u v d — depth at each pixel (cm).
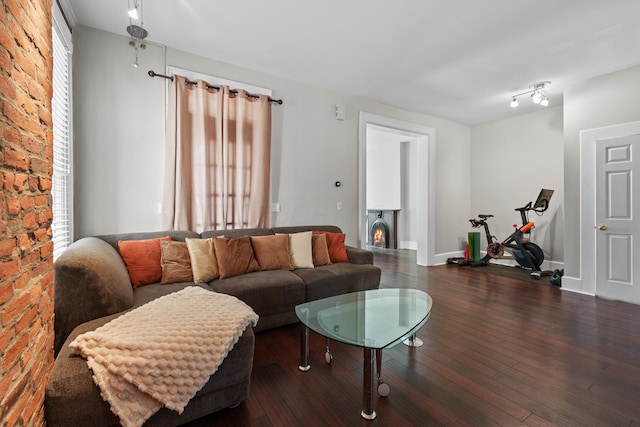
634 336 241
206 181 300
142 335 131
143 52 282
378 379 181
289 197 371
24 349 96
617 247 341
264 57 314
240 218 324
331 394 169
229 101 317
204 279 246
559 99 436
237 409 156
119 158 273
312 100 387
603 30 262
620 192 339
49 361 120
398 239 762
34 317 106
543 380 181
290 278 264
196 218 298
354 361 206
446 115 514
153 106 287
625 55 305
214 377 141
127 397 116
